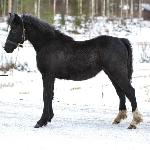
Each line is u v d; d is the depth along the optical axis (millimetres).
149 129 14000
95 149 10938
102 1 81812
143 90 22938
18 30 14680
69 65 14516
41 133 13156
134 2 93438
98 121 15508
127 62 14641
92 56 14477
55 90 24172
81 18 62562
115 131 13602
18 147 11062
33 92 23953
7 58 38750
